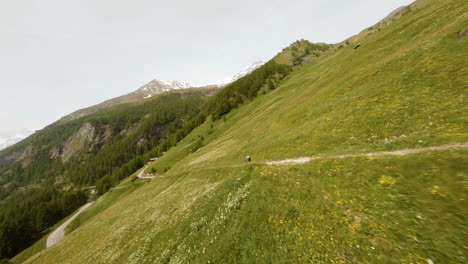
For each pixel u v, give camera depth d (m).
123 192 112.56
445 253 7.77
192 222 20.48
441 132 14.21
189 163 71.75
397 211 10.30
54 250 48.81
